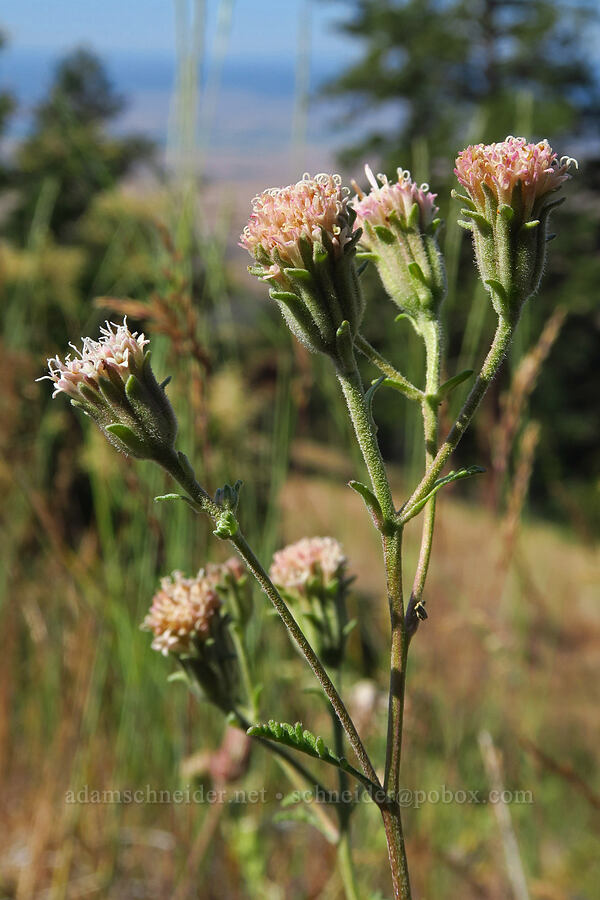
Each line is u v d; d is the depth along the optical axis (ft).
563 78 78.28
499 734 12.73
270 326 13.00
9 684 12.09
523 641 13.00
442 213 15.31
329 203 4.78
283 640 11.27
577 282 63.52
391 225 5.27
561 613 14.67
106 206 12.69
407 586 13.35
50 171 34.63
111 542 11.62
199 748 11.12
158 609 6.07
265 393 15.40
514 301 4.99
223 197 11.64
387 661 10.28
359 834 11.35
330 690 4.55
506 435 10.75
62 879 10.18
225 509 4.63
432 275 5.19
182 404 10.53
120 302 9.51
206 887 10.25
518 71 79.66
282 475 11.82
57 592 12.51
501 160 4.90
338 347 4.81
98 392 4.78
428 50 78.23
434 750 12.39
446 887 11.18
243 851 10.22
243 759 9.29
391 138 82.69
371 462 4.74
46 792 10.70
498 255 4.95
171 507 10.90
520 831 12.42
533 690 13.15
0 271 15.55
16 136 42.73
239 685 6.71
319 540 6.46
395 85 80.69
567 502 15.14
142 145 36.50
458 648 13.10
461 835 12.15
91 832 11.03
